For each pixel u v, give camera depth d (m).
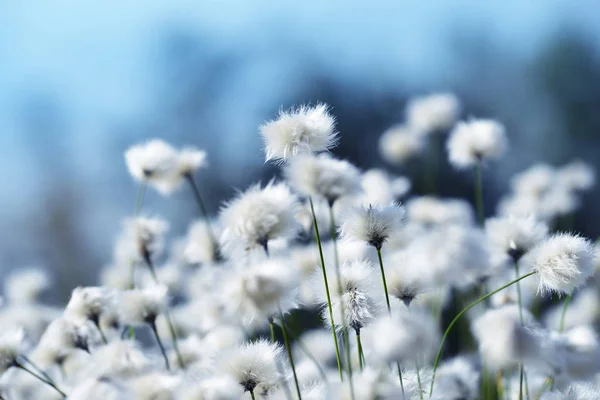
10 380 0.91
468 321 1.01
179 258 1.11
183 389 0.81
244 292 0.78
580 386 0.83
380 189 0.95
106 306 0.90
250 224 0.82
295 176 0.82
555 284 0.83
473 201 2.76
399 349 0.75
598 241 0.95
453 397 0.82
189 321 1.04
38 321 1.04
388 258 0.89
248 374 0.80
